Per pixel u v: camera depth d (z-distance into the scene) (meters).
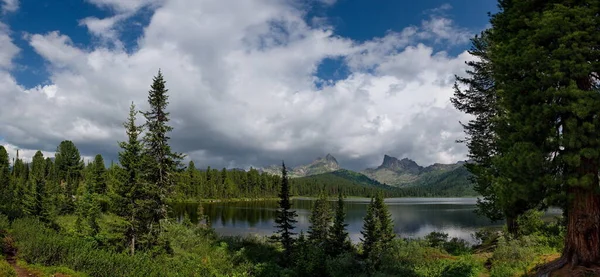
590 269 10.64
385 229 38.84
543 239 21.11
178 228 32.56
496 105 21.78
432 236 33.19
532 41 11.46
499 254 17.27
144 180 24.84
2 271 11.77
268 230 62.06
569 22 10.60
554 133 10.73
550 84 10.97
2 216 22.59
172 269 19.00
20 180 82.06
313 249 21.69
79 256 15.72
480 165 23.98
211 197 149.00
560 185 10.98
